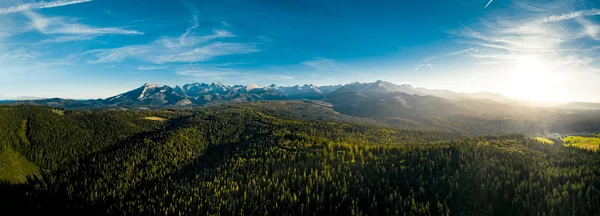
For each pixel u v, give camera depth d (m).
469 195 136.25
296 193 156.12
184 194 171.12
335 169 179.00
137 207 171.62
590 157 164.88
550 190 131.50
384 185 152.00
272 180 170.00
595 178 134.38
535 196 126.81
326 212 140.50
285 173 176.62
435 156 173.88
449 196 135.88
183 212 149.75
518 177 144.38
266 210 141.25
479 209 127.75
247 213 143.50
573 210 113.81
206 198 158.12
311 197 149.50
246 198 153.88
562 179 138.00
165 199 171.25
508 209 127.69
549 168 152.38
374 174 168.00
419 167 164.62
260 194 155.62
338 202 144.12
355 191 150.88
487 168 155.12
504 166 158.38
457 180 146.62
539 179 141.12
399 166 172.62
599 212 113.81
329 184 158.62
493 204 130.12
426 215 127.62
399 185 152.38
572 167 154.00
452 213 128.50
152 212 160.00
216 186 171.50
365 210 137.62
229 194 158.38
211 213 145.62
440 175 155.00
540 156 179.00
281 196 151.88
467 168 154.75
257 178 173.38
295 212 141.62
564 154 180.75
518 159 168.00
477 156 170.38
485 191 133.62
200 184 178.75
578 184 130.75
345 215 136.00
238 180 178.00
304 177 168.00
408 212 129.62
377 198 143.50
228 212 144.50
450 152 177.12
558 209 117.31
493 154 178.25
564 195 123.75
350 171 168.75
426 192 142.88
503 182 141.50
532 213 120.44
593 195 120.94
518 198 127.75
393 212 131.62
